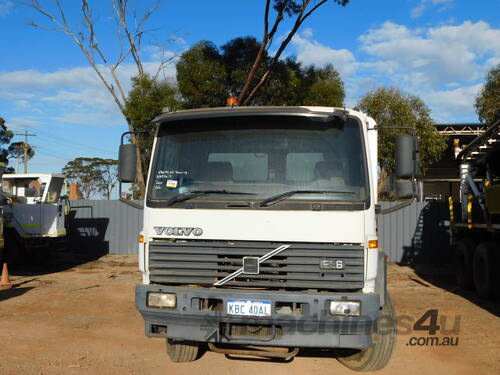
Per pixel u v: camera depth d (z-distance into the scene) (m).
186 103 23.53
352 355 5.69
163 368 5.70
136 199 21.25
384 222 17.11
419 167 5.30
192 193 5.15
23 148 47.47
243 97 20.25
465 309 9.18
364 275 4.82
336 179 5.05
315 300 4.71
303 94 24.14
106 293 10.62
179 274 5.03
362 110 5.79
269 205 4.98
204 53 23.30
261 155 5.20
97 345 6.65
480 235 11.28
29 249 15.66
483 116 25.78
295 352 5.35
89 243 19.75
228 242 5.02
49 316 8.38
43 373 5.49
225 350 5.44
